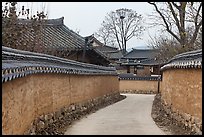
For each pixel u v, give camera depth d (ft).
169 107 59.77
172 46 116.06
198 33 80.07
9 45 50.37
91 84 80.89
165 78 74.38
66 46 84.64
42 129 37.99
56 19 95.50
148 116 62.28
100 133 40.50
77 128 45.01
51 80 44.80
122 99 123.03
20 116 28.76
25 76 30.12
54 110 46.09
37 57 40.88
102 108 81.61
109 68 112.37
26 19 59.31
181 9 86.48
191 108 39.58
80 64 70.23
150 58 222.48
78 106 64.13
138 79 173.78
